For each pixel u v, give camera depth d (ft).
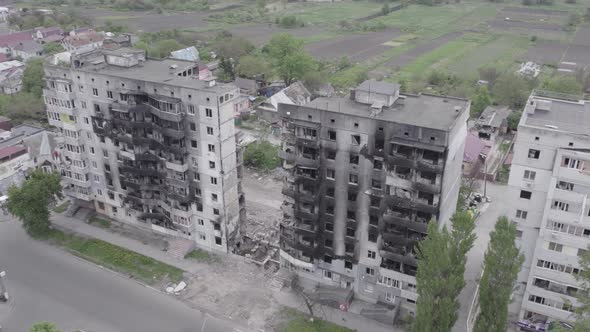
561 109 265.34
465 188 394.32
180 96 298.97
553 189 240.53
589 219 236.63
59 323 283.79
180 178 321.11
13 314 290.35
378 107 254.27
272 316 289.12
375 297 293.02
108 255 340.18
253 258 336.29
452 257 230.89
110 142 343.26
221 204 318.86
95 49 378.32
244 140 492.54
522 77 643.04
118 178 354.54
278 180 440.86
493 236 222.28
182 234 347.15
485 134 493.77
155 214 347.97
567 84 569.23
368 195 267.59
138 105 315.37
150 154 327.88
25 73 609.83
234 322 285.43
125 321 285.84
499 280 221.87
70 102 341.00
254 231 366.02
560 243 247.09
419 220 259.60
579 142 229.86
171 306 297.53
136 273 324.60
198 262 332.80
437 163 242.37
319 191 277.23
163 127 309.83
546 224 247.91
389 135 248.52
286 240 299.79
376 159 257.96
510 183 253.85
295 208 287.28
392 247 269.03
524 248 262.67
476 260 335.88
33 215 349.00
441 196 251.19
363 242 281.74
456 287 233.14
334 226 285.84
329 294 294.46
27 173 420.36
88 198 374.84
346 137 260.62
